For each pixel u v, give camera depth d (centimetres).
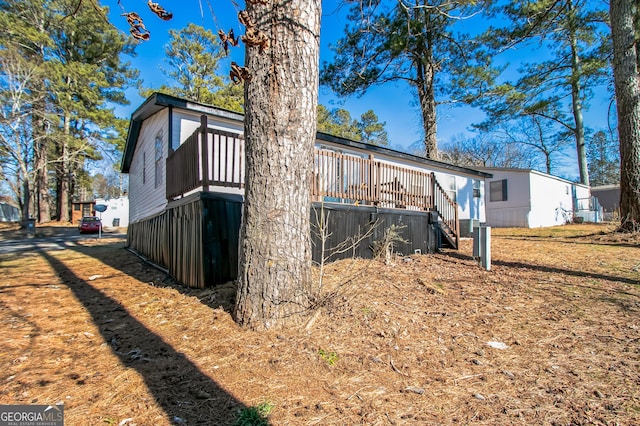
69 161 2166
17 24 1717
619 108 863
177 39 2127
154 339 291
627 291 400
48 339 302
